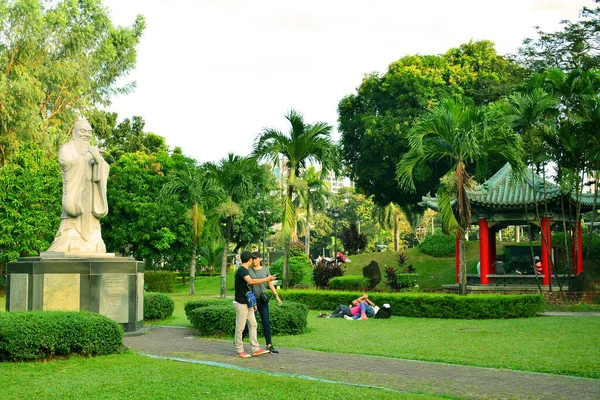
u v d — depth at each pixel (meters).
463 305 19.75
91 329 11.12
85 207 15.74
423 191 46.12
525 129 25.67
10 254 33.53
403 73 43.53
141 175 37.44
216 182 30.22
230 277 48.03
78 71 40.31
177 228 37.25
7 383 8.77
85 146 15.89
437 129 21.36
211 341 13.77
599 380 9.12
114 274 14.95
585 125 25.98
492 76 43.78
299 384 8.59
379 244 93.62
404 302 20.72
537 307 20.14
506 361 10.68
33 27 37.59
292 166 25.70
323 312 22.12
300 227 83.19
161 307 18.48
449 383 8.88
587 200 28.45
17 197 33.59
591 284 27.23
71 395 8.04
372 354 11.69
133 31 46.69
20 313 11.23
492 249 32.84
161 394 8.04
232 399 7.76
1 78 35.88
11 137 36.34
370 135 42.75
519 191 28.20
